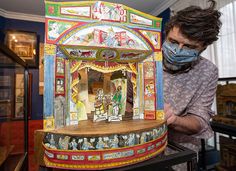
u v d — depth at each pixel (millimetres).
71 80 522
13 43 2719
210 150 1669
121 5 522
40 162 440
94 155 413
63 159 415
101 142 417
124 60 583
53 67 467
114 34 511
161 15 2635
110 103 575
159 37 581
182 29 662
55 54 469
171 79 851
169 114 642
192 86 817
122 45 521
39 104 2902
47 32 457
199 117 736
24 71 1156
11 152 1026
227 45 1611
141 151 454
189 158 479
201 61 860
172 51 737
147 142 469
